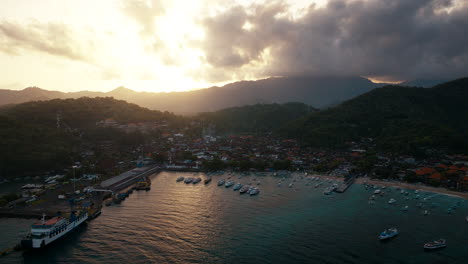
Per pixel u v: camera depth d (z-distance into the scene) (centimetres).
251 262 10362
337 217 15325
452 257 10988
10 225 14050
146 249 11362
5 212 15500
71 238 12550
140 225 13938
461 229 13788
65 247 11694
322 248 11575
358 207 17138
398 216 15600
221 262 10338
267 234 12925
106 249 11444
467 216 15662
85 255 10988
